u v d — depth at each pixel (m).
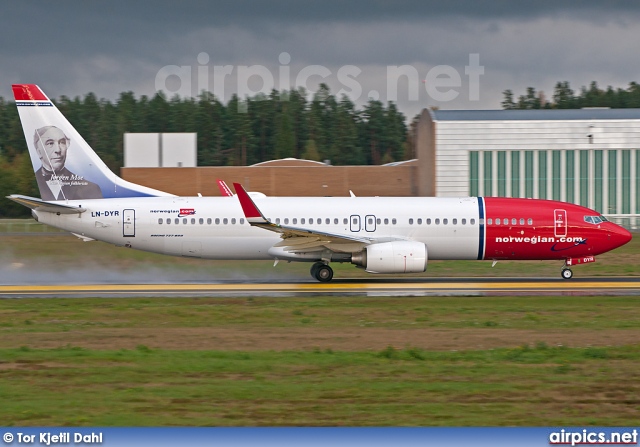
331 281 157.88
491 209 157.12
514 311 121.12
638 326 109.69
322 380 78.12
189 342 99.00
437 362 86.69
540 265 190.62
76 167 160.50
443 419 65.75
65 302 129.75
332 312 120.12
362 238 152.00
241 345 97.19
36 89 159.75
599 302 129.38
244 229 155.75
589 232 157.25
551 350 92.81
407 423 64.81
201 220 155.75
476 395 72.94
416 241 154.88
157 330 107.06
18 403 70.12
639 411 68.44
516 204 158.75
